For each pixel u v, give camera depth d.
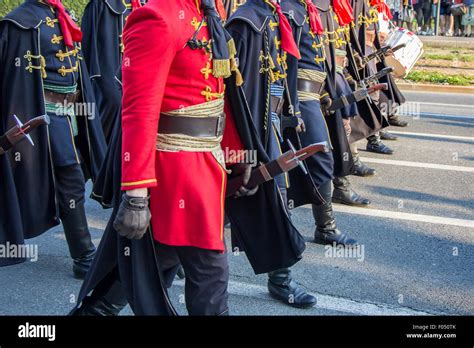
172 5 2.45
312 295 3.80
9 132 3.45
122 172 2.44
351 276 4.17
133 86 2.40
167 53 2.41
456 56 12.98
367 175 6.32
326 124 4.62
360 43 5.57
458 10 14.39
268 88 3.28
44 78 3.95
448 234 4.88
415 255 4.51
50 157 3.97
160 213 2.55
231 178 3.03
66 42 4.03
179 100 2.52
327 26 4.49
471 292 3.97
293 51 3.45
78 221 4.09
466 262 4.40
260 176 2.98
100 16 4.91
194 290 2.63
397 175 6.37
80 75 4.20
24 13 3.92
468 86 11.76
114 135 2.67
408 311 3.70
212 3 2.59
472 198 5.71
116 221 2.46
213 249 2.56
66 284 4.07
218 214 2.60
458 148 7.43
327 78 4.49
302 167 3.11
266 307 3.75
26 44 3.90
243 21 3.20
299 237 3.14
